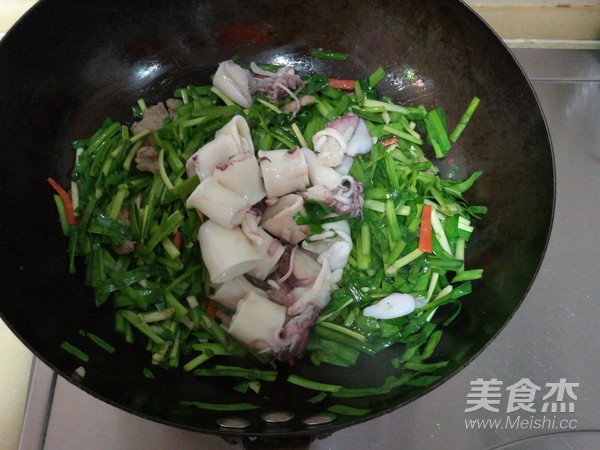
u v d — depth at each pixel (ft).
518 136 1.02
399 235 1.09
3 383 0.95
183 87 1.20
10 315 0.83
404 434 0.94
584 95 1.24
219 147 1.05
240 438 0.80
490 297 0.99
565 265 1.08
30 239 0.95
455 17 1.04
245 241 0.99
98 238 1.04
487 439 0.94
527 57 1.28
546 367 1.00
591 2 1.23
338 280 1.07
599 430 0.95
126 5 1.05
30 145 0.99
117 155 1.10
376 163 1.15
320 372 0.98
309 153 1.09
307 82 1.20
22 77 0.96
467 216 1.10
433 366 0.93
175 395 0.91
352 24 1.15
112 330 0.99
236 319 0.95
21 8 1.18
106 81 1.11
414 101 1.19
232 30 1.17
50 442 0.91
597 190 1.15
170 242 1.05
